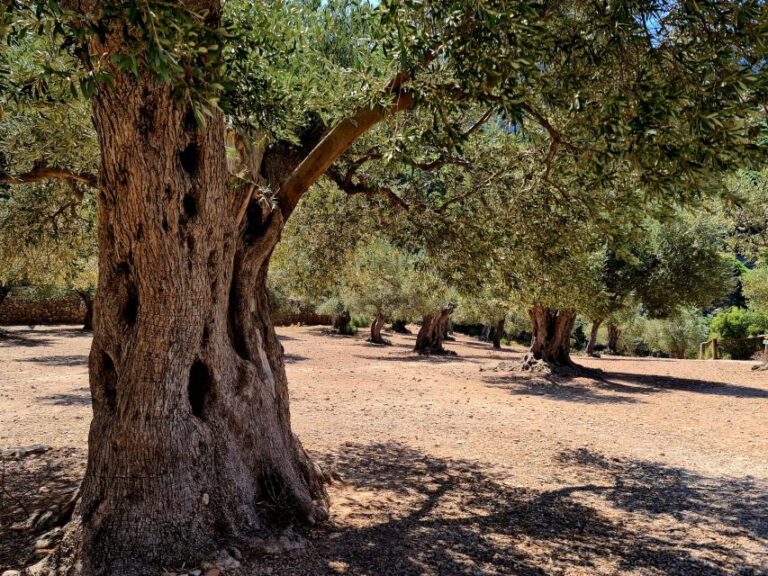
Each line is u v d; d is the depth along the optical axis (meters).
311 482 4.98
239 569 3.57
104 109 3.29
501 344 37.69
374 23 4.45
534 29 3.33
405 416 10.00
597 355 30.14
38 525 4.06
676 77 3.50
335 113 5.05
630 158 3.69
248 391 4.33
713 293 15.88
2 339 22.53
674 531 4.73
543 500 5.51
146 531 3.55
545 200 6.35
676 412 11.23
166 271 3.62
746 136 3.28
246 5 4.23
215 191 3.82
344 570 3.67
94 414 3.93
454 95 3.81
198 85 2.66
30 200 7.67
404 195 7.49
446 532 4.51
